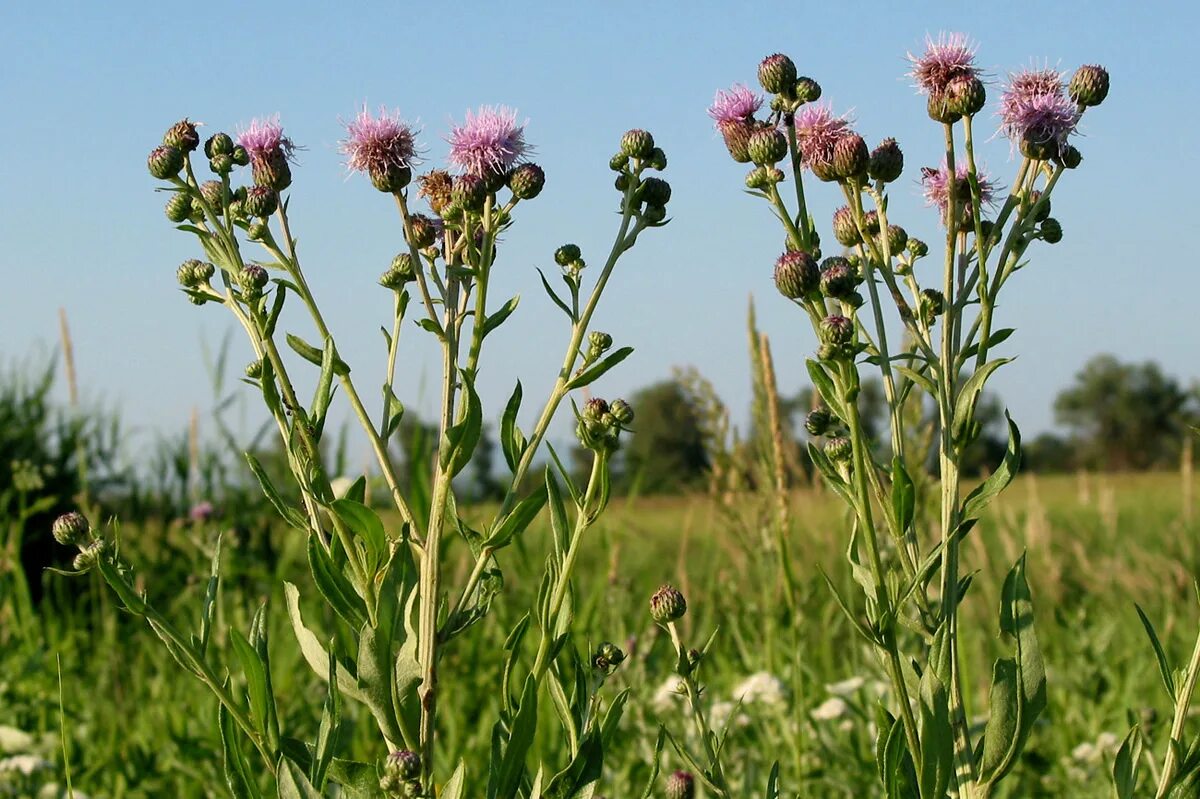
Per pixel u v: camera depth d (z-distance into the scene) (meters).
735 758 1.18
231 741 0.89
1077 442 16.89
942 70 0.93
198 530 1.58
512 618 1.44
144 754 1.23
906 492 0.91
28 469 2.09
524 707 0.89
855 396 0.89
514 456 0.91
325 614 1.42
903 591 0.89
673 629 0.93
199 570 1.58
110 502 2.09
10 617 1.56
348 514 0.88
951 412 0.91
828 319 0.88
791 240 0.94
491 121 0.92
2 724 1.28
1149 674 1.34
